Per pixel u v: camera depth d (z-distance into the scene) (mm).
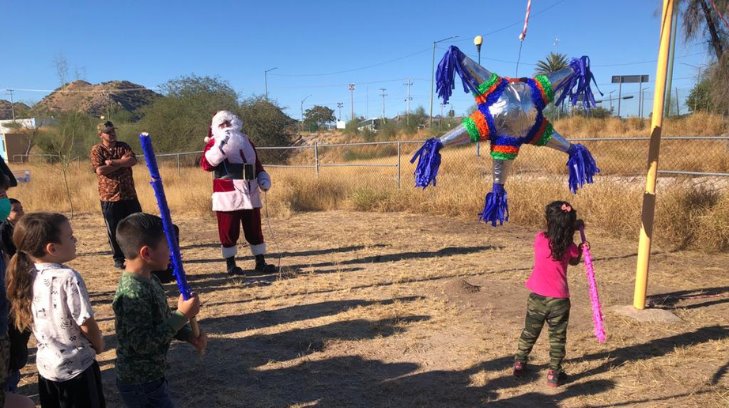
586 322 5016
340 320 5164
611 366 4098
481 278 6551
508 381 3928
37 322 2572
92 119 25719
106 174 6855
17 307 2545
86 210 13117
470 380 3951
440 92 4164
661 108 4840
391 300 5746
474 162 17250
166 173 17719
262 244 7023
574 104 4422
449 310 5387
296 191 13188
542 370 4078
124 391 2592
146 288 2564
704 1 13578
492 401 3654
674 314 5172
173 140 31641
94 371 2715
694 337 4621
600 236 8852
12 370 3098
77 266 7340
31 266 2594
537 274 3857
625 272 6738
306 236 9508
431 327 4969
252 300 5832
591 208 9633
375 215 11828
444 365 4199
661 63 4742
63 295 2549
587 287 6121
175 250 2564
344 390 3836
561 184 10750
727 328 4805
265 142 32594
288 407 3605
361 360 4309
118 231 2551
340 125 75812
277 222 11125
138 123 34562
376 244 8711
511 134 4168
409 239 9094
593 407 3543
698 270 6781
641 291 5195
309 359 4332
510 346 4520
